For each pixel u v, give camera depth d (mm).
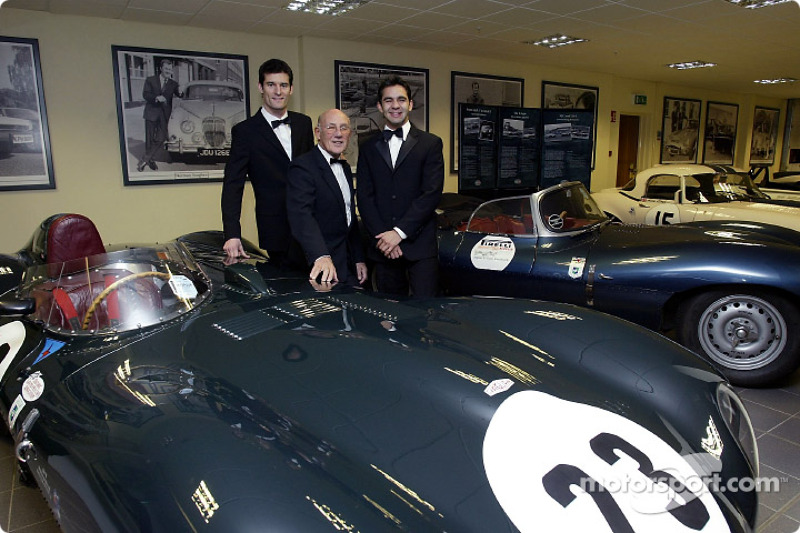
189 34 5918
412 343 1524
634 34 6828
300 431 1172
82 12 5211
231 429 1151
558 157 7645
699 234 3266
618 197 6969
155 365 1488
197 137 6094
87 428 1274
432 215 2896
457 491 1006
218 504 937
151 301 1874
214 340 1581
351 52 6879
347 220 2693
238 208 2943
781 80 11180
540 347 1581
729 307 2852
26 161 5242
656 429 1235
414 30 6332
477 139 6980
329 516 916
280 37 6512
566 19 6039
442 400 1251
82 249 2643
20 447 1443
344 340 1533
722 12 5879
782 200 6004
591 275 3092
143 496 1004
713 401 1376
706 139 12922
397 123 2777
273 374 1374
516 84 8719
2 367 1916
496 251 3527
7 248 5266
